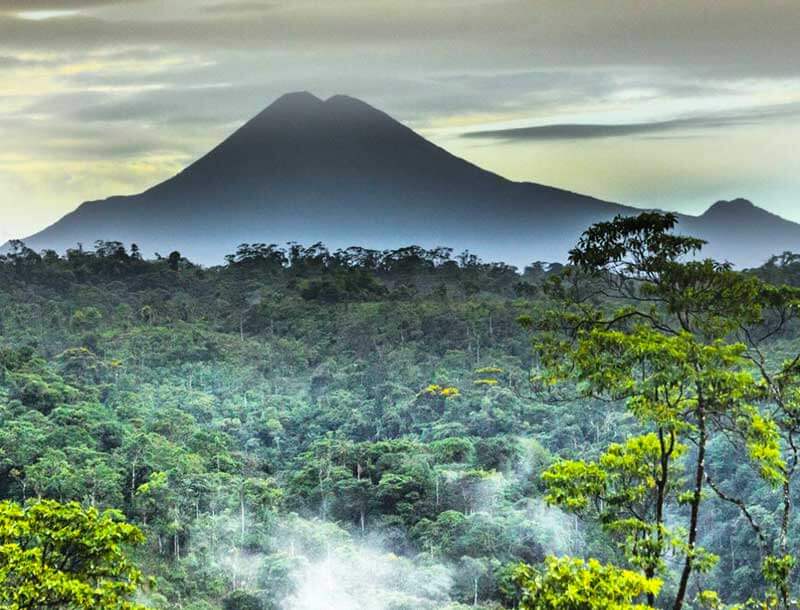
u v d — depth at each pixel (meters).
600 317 22.11
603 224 20.81
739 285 20.16
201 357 116.44
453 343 116.25
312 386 106.38
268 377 112.19
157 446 68.12
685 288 20.39
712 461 54.25
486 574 52.03
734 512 51.31
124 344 117.62
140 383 101.44
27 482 59.94
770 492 50.66
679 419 19.03
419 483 63.66
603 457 20.38
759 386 19.88
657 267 20.58
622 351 19.36
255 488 64.19
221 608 51.69
